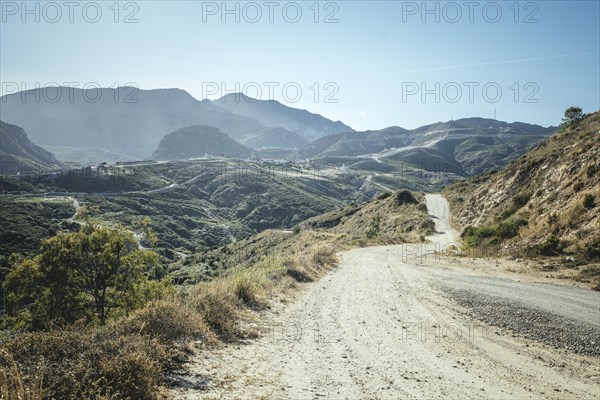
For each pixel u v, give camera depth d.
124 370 4.38
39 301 23.77
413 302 11.91
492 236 27.06
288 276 14.96
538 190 33.53
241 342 7.24
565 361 7.18
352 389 5.51
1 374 3.81
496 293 12.38
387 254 28.67
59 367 4.25
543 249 19.47
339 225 89.81
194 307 7.96
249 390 5.09
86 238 25.34
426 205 79.75
